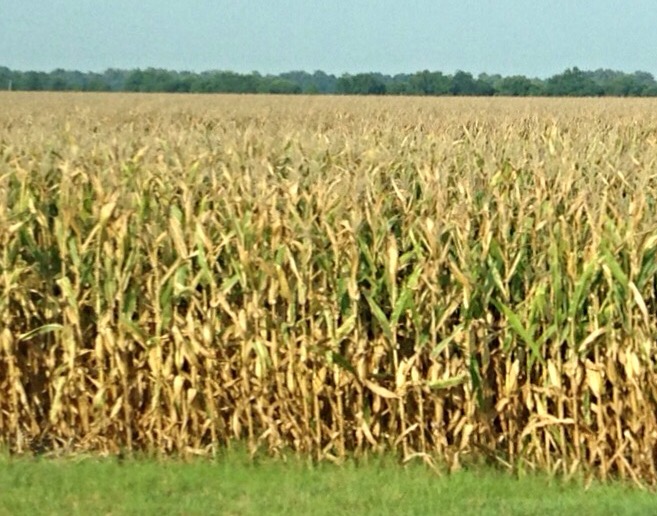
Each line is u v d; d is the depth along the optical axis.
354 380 12.33
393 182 12.62
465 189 12.66
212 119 43.69
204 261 12.42
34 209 12.93
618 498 11.10
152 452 12.70
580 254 11.91
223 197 12.80
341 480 11.57
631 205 11.85
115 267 12.55
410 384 12.05
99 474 11.80
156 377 12.55
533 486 11.48
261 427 12.77
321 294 12.25
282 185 12.57
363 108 52.66
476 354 12.15
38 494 11.09
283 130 23.06
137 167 13.63
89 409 13.02
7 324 12.67
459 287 12.00
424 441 12.19
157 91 117.38
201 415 12.70
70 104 56.94
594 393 11.68
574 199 12.43
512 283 12.36
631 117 42.47
